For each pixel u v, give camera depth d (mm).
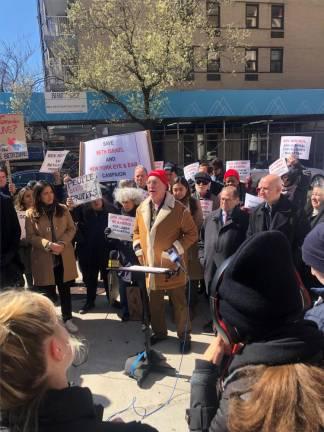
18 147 5961
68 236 4266
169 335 4258
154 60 16250
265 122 20938
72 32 18172
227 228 3916
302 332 986
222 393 1063
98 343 4082
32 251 4297
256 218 3721
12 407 905
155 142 20844
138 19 17375
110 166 5691
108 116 17688
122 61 16578
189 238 3754
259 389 913
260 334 994
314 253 1451
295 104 19172
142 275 3436
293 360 942
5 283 3955
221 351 1211
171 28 16734
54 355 939
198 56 19062
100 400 3139
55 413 906
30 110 16922
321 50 26328
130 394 3211
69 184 4676
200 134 21781
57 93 17000
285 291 980
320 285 3350
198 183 5188
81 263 4875
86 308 4863
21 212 4980
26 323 906
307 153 7012
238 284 1003
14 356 880
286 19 25531
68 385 1013
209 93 18203
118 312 4840
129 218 4227
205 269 4113
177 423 2838
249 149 22438
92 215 4867
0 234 3859
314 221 3889
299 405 864
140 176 5211
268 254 974
